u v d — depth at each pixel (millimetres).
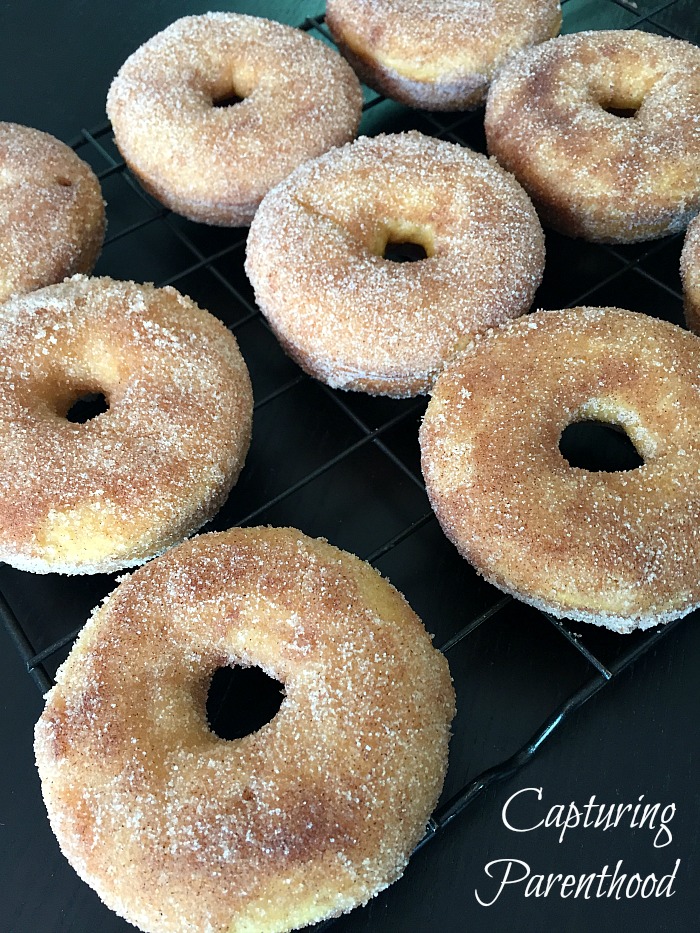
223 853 127
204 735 145
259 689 162
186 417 171
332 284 187
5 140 216
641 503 158
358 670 139
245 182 214
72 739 137
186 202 221
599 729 157
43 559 162
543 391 172
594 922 140
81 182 214
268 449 196
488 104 229
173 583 150
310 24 276
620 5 278
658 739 156
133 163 225
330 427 199
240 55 235
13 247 196
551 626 169
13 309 184
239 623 146
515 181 209
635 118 219
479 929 140
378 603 148
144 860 127
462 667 165
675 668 164
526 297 194
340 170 205
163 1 301
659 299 215
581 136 210
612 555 152
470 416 170
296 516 186
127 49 286
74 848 132
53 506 161
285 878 126
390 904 142
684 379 172
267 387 206
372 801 130
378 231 204
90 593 177
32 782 156
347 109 227
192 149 214
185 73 231
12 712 163
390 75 243
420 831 135
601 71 227
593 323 181
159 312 186
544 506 157
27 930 142
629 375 173
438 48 233
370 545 181
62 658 166
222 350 183
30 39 290
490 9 238
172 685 145
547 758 155
